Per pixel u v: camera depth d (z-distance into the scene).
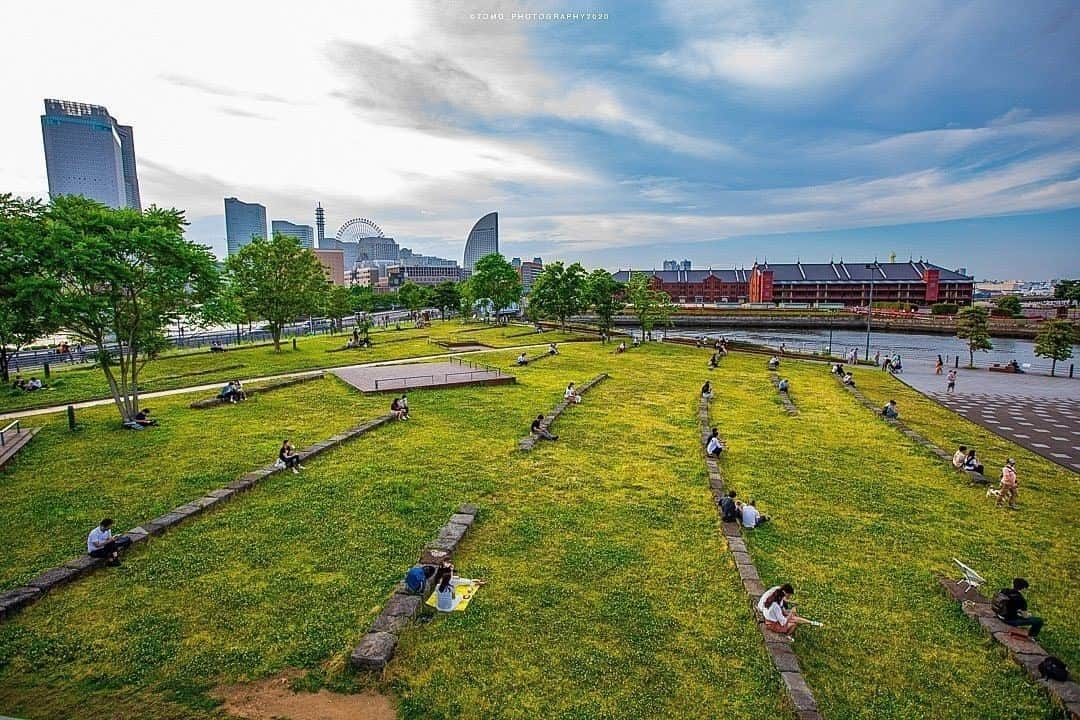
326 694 11.82
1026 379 60.62
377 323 126.88
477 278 110.00
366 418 34.22
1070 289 148.50
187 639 13.41
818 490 24.70
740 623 14.80
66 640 13.26
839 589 16.80
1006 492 23.86
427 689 12.00
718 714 11.70
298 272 67.19
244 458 26.23
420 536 18.88
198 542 18.17
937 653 14.09
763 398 44.81
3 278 28.12
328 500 21.67
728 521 20.88
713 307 176.50
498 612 14.80
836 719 11.77
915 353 92.00
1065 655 14.22
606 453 28.80
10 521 19.42
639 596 15.88
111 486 22.69
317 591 15.49
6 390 42.44
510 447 28.97
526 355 62.94
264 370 53.34
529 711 11.56
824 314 150.00
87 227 29.62
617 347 75.38
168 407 36.75
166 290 32.16
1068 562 19.09
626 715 11.57
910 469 28.02
